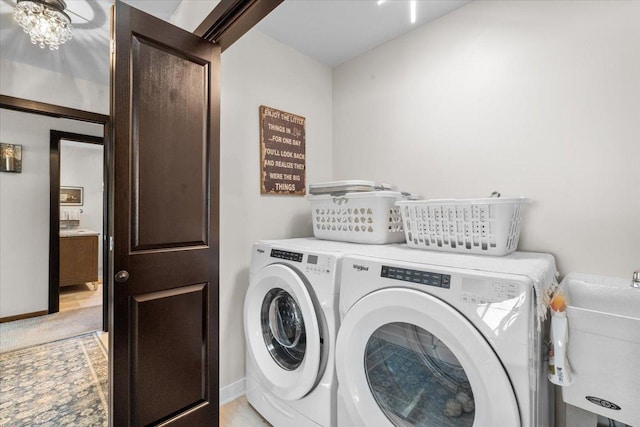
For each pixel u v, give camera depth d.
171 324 1.38
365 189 1.73
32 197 3.25
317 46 2.23
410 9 1.84
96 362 2.32
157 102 1.33
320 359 1.33
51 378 2.10
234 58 1.90
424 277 1.03
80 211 5.18
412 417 1.10
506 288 0.88
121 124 1.22
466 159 1.80
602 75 1.36
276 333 1.68
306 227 2.33
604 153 1.35
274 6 1.29
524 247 1.58
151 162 1.31
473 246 1.31
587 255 1.40
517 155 1.61
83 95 3.00
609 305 1.24
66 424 1.64
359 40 2.16
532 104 1.55
